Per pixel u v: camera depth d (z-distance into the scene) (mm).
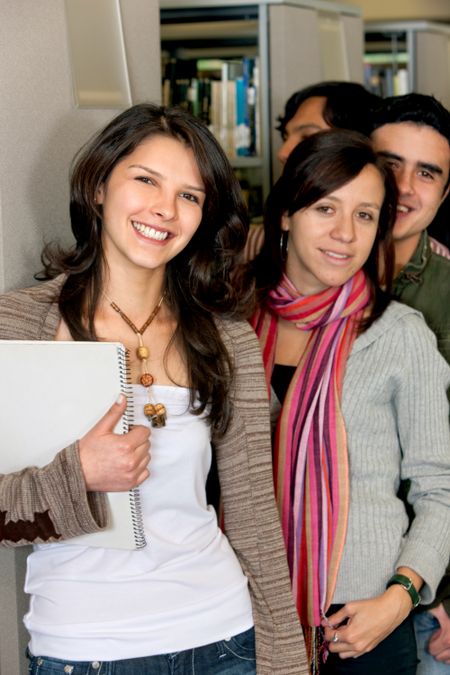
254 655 2078
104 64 2637
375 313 2533
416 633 2764
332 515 2447
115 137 1999
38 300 1997
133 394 2000
